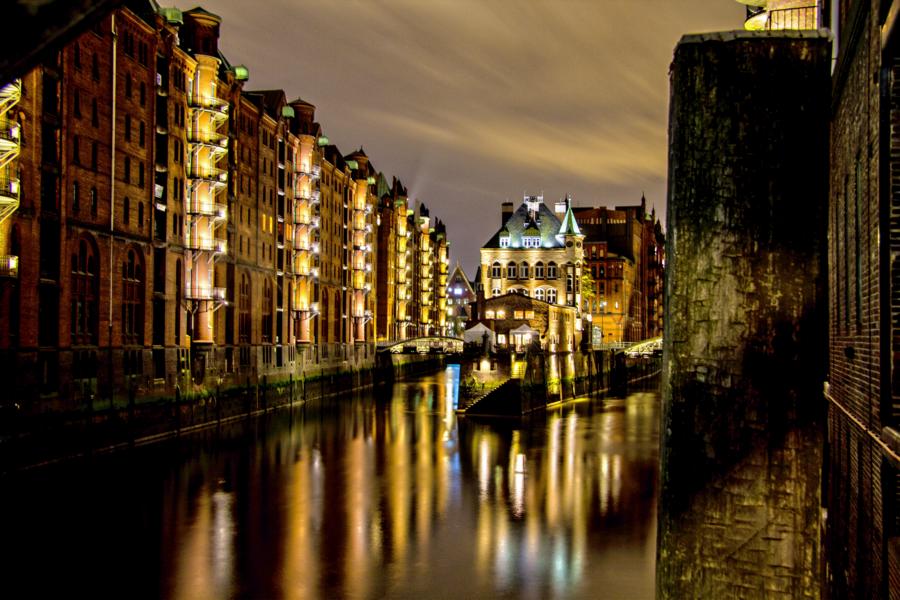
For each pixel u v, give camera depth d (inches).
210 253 2308.1
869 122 378.3
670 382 124.2
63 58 1641.2
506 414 2556.6
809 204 120.0
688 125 124.0
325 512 1285.7
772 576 117.9
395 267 5103.3
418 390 3782.0
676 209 125.0
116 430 1775.3
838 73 500.7
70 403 1625.2
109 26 1824.6
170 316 2130.9
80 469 1553.9
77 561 1015.6
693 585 120.8
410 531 1178.0
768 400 119.1
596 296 5600.4
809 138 120.3
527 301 3715.6
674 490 122.5
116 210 1860.2
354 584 946.7
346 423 2397.9
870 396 380.8
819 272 119.3
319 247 3540.8
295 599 895.7
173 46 2132.1
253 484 1487.5
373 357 4340.6
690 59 123.7
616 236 6146.7
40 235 1555.1
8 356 1451.8
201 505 1315.2
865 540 405.4
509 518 1256.2
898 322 340.2
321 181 3592.5
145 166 2009.1
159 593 908.0
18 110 1480.1
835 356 585.9
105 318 1793.8
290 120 3284.9
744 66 121.3
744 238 120.8
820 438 118.0
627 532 1174.3
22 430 1446.9
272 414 2640.3
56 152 1633.9
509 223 4840.1
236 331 2561.5
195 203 2265.0
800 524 117.7
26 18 70.6
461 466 1690.5
